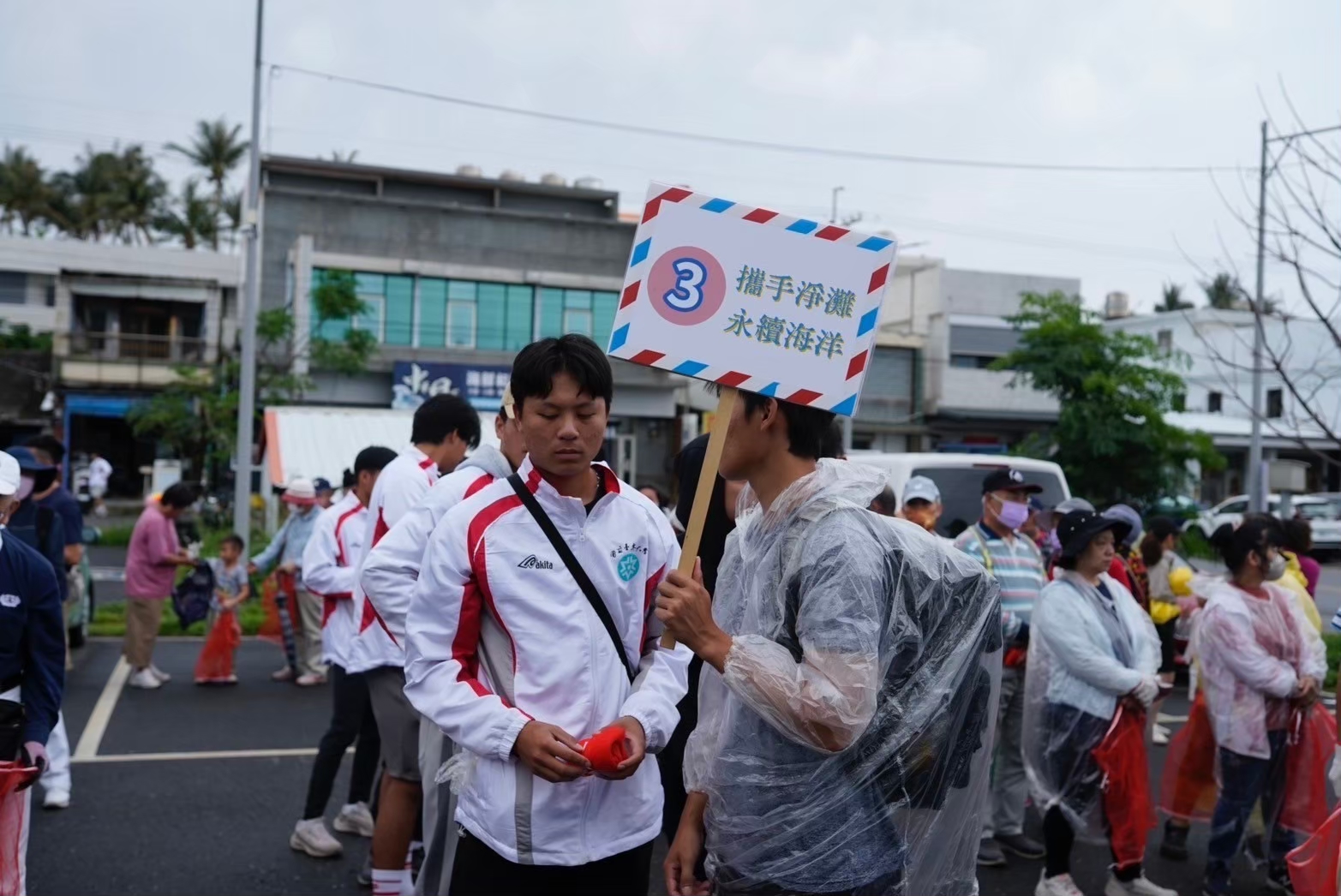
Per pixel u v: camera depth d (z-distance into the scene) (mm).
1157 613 7562
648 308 2355
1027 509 5535
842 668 2113
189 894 4379
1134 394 22141
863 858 2264
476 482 3498
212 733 7031
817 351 2316
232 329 32688
